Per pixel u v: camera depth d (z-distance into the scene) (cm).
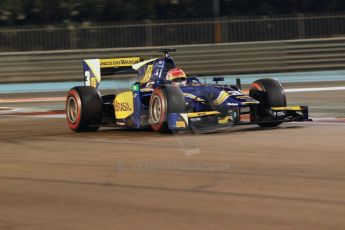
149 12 8388
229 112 2695
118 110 3050
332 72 6525
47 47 7238
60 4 8200
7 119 3850
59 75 6381
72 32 7175
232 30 7362
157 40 7294
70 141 2781
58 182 1909
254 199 1622
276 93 2855
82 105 3017
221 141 2573
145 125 2886
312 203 1563
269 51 6469
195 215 1494
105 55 6400
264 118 2881
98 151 2453
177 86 2753
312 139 2573
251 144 2477
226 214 1494
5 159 2359
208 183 1822
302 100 4397
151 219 1473
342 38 6569
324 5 8731
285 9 8775
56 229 1416
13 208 1616
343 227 1363
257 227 1384
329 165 2020
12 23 8144
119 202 1642
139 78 3078
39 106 4612
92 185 1852
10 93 5744
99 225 1438
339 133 2736
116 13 8331
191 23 7125
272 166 2034
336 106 3962
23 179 1975
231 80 6119
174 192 1728
